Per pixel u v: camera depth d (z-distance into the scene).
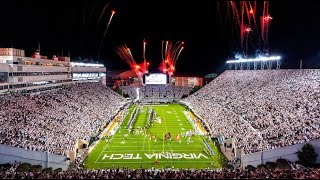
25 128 43.66
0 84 53.34
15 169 32.94
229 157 43.56
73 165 41.31
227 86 89.38
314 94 53.38
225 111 66.38
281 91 62.53
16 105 50.66
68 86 83.44
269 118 51.03
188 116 79.12
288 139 41.06
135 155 45.81
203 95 94.75
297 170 27.22
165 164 41.66
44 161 37.78
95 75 110.62
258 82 77.00
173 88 121.81
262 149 39.44
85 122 59.44
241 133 48.38
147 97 118.88
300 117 46.69
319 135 38.69
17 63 58.81
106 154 46.38
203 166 40.81
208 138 55.59
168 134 55.03
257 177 23.89
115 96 101.62
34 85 66.00
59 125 50.97
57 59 81.06
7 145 36.44
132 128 64.50
